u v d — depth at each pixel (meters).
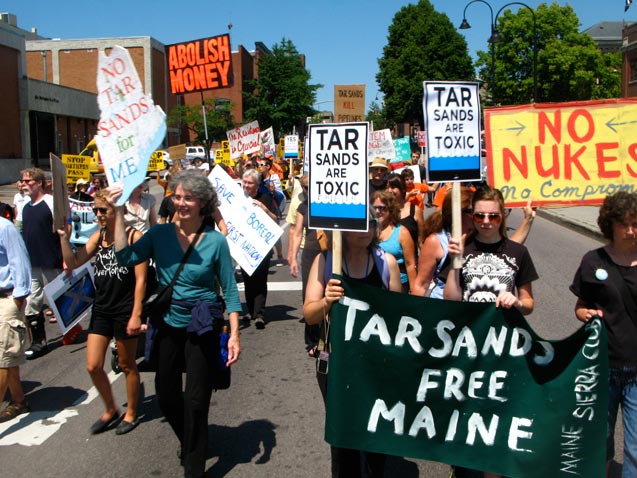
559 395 3.40
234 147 17.97
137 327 4.71
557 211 21.56
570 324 7.90
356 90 9.76
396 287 3.71
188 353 4.09
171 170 10.84
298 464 4.42
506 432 3.45
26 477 4.27
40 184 7.09
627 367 3.47
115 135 4.22
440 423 3.48
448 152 3.67
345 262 3.66
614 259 3.54
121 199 4.20
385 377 3.49
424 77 61.38
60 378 6.33
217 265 4.23
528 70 61.28
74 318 6.50
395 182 6.34
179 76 12.60
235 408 5.45
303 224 7.58
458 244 3.66
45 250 7.07
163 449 4.68
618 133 4.66
